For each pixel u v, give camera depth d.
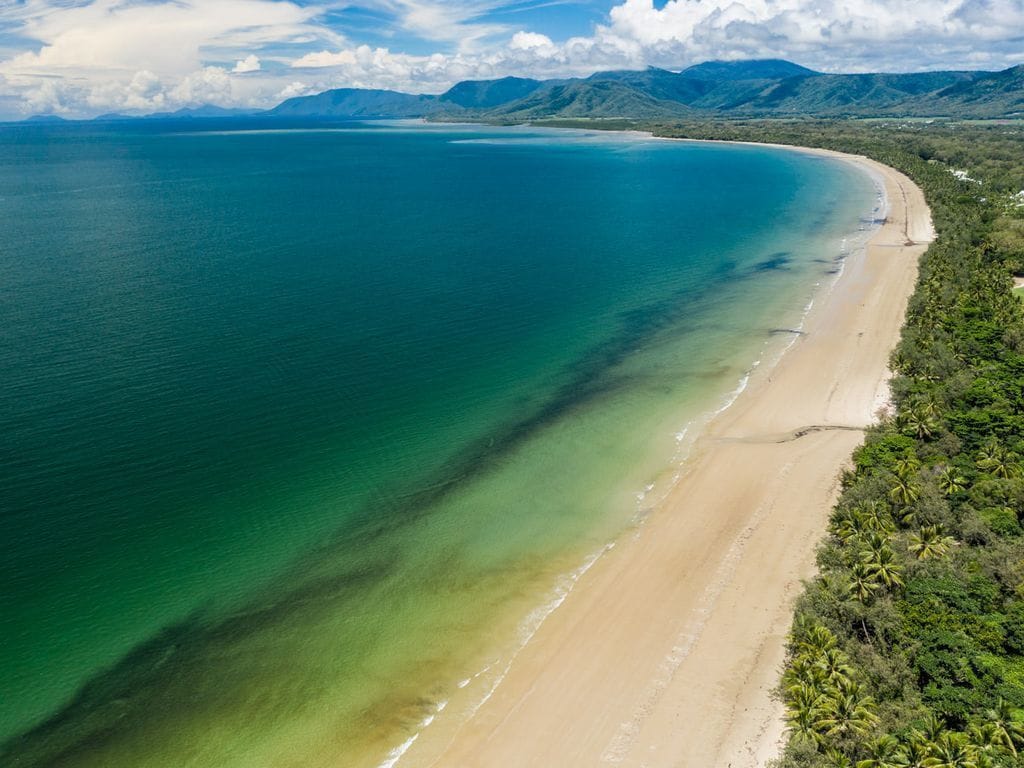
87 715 45.09
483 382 88.88
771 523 61.34
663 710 44.75
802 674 42.47
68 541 58.38
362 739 43.72
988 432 67.12
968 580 48.69
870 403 81.25
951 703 39.81
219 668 48.50
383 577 56.59
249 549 59.03
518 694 46.44
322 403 81.94
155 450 71.00
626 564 57.56
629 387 87.69
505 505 65.12
